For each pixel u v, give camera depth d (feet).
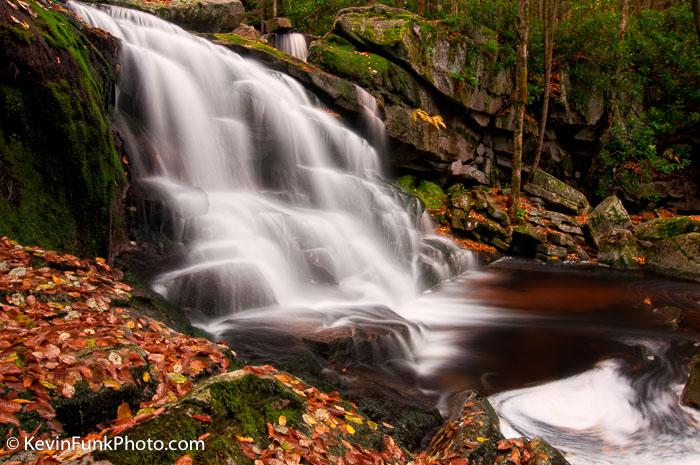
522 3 51.42
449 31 53.36
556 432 19.40
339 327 21.94
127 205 22.97
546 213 54.80
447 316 32.42
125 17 36.94
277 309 23.82
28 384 10.52
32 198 18.61
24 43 18.78
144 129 29.12
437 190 52.85
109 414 11.18
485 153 59.16
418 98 50.80
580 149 68.03
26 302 14.02
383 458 12.41
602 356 26.73
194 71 35.76
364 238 35.81
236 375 11.34
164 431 9.15
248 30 58.39
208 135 33.42
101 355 12.24
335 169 42.91
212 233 25.71
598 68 64.03
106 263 20.53
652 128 68.18
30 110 18.81
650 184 66.54
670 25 75.77
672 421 20.45
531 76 61.87
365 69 48.65
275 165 37.45
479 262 46.29
